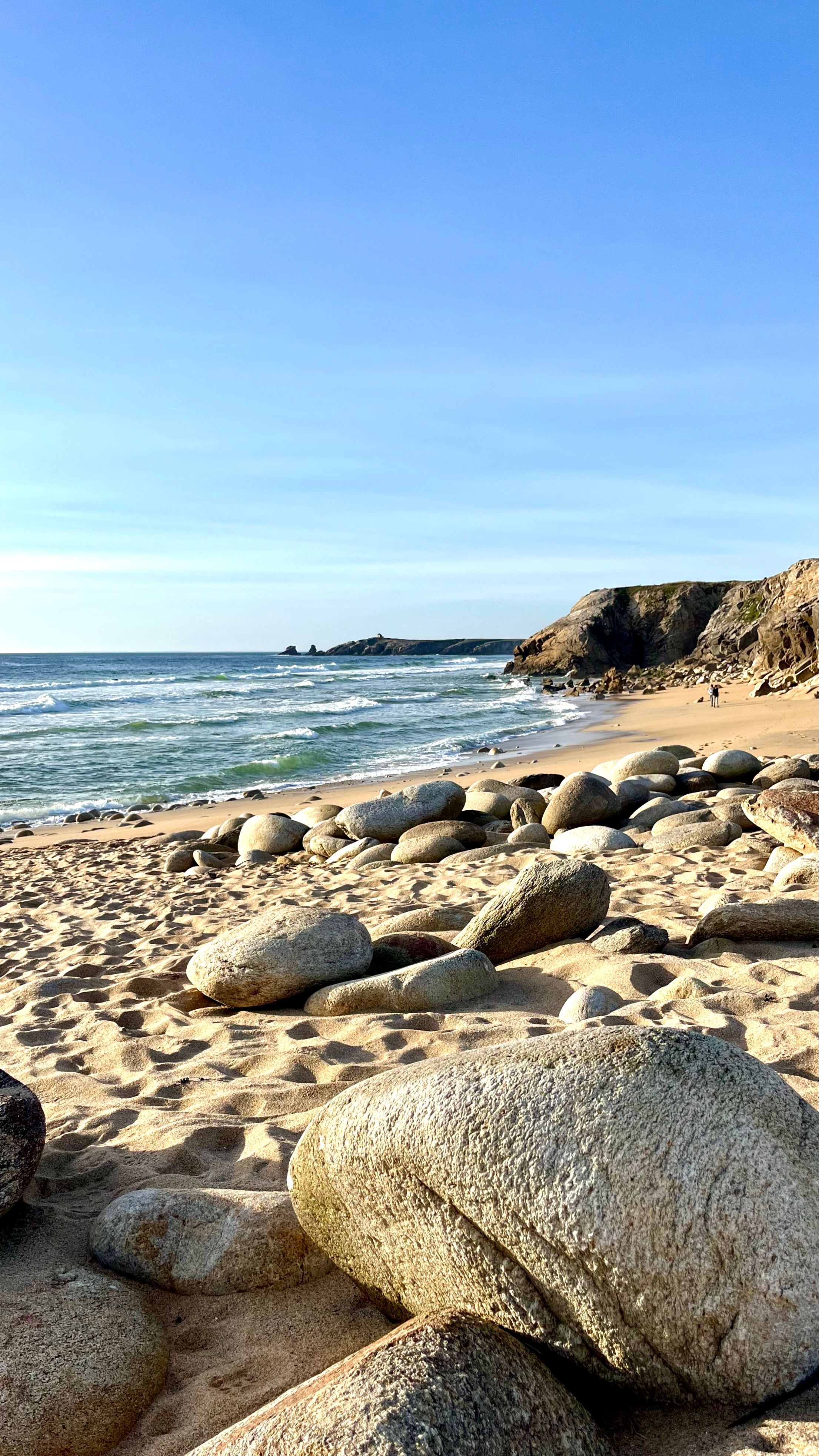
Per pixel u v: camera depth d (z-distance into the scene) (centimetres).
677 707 3644
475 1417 169
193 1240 271
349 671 9619
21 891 1055
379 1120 219
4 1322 232
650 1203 183
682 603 8362
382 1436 163
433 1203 209
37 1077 443
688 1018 418
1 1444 206
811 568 4850
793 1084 333
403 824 1120
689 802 1087
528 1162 194
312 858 1141
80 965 666
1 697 4888
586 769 1847
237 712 3859
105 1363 223
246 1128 362
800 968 472
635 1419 188
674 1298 180
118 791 1941
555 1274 191
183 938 736
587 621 8262
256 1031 481
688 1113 192
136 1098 405
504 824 1134
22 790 1983
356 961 525
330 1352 234
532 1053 216
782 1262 179
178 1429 215
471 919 629
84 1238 292
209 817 1599
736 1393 179
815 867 629
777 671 4272
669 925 582
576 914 549
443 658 17000
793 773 1180
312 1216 245
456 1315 194
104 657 18788
